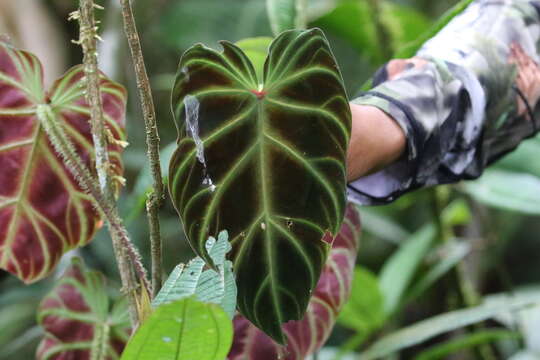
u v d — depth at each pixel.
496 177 1.98
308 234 0.87
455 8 1.26
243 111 0.86
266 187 0.86
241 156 0.86
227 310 0.83
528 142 2.04
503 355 2.28
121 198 1.92
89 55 0.91
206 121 0.85
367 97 0.99
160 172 0.89
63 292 1.19
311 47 0.85
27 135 1.04
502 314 2.07
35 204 1.07
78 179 0.95
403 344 1.60
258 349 1.04
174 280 0.85
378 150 0.96
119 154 1.05
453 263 2.03
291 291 0.87
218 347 0.81
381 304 1.77
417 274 2.28
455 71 1.07
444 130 1.03
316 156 0.86
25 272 1.08
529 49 1.16
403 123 0.97
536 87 1.15
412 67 1.06
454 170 1.08
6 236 1.07
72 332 1.18
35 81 1.02
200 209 0.86
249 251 0.87
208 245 0.85
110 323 1.18
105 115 1.04
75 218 1.08
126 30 0.86
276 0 1.44
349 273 1.11
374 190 1.05
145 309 0.89
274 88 0.86
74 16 0.92
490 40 1.14
